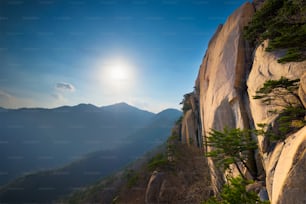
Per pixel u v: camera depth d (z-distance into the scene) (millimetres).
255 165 15820
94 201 79250
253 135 16484
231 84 21234
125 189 51062
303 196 5473
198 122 41531
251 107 17047
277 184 6637
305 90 9070
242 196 8602
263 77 15438
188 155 40469
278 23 15711
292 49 10734
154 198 33438
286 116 10062
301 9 14344
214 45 31594
